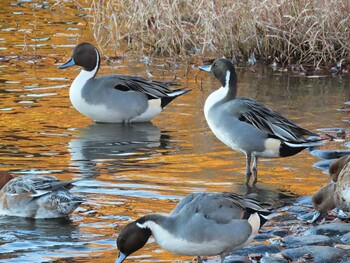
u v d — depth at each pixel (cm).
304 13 1989
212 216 852
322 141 1339
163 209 1059
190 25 2175
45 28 2312
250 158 1244
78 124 1535
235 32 2031
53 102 1669
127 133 1481
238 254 928
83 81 1548
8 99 1670
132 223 849
